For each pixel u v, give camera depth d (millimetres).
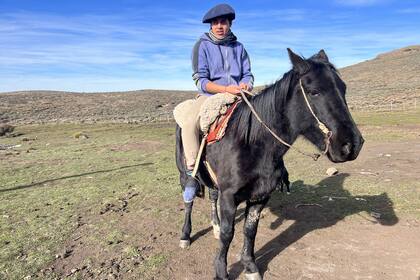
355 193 7102
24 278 4293
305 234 5359
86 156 12812
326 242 5074
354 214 6023
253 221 4023
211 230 5637
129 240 5312
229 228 3793
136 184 8461
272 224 5781
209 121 3855
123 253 4887
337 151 3121
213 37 4223
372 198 6758
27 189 8297
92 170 10250
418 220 5645
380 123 20906
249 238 4094
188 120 4074
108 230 5680
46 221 6113
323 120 3176
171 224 5918
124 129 23969
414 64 78562
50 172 10156
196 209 6594
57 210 6691
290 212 6254
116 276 4305
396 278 4129
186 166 4465
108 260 4699
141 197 7414
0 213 6559
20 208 6840
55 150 14781
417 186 7305
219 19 4121
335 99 3137
